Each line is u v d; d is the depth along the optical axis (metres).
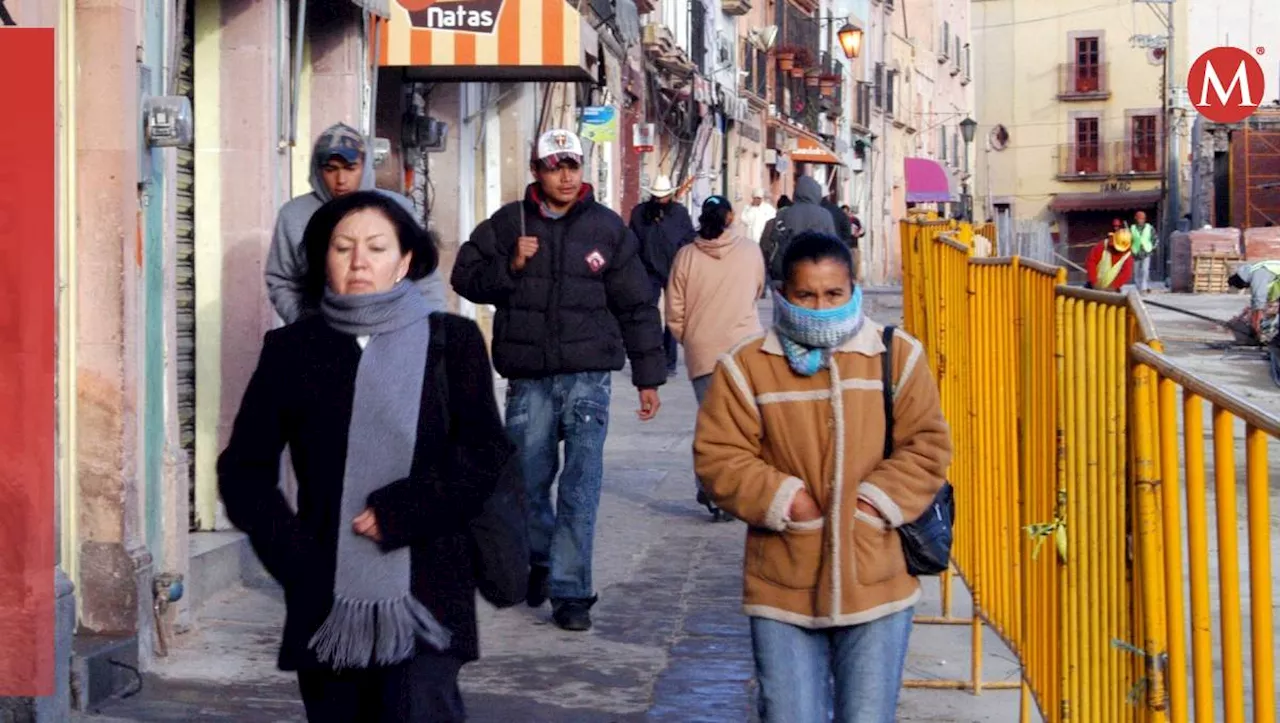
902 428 6.29
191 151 11.95
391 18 16.81
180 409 11.67
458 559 5.65
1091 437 6.36
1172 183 86.50
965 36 102.12
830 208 29.27
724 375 6.36
